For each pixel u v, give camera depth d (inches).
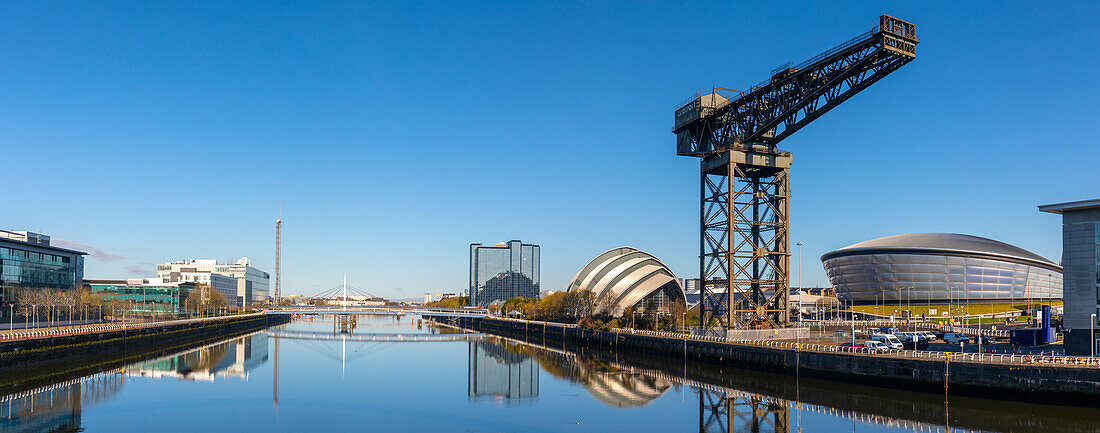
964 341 4426.7
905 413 2748.5
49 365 4584.2
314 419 2797.7
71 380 3941.9
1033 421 2532.0
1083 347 3228.3
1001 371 2792.8
